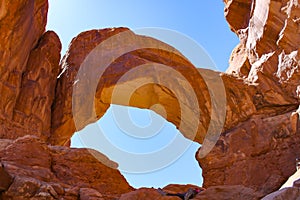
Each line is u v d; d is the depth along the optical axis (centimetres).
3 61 1411
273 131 1336
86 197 777
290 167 1202
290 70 1402
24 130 1471
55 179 865
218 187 834
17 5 1398
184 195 844
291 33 1366
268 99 1487
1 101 1393
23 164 883
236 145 1398
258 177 1256
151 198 793
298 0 1291
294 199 550
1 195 691
